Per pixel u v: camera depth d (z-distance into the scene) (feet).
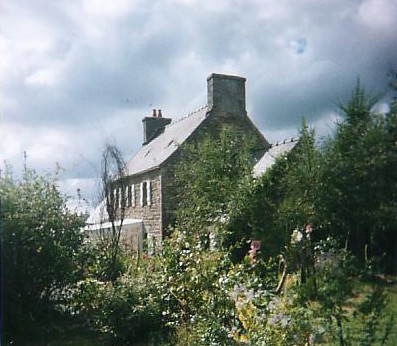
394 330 8.23
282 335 10.81
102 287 21.75
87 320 22.22
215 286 15.38
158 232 53.26
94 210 36.24
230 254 17.51
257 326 11.98
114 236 31.48
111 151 36.09
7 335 20.85
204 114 53.42
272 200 12.43
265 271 12.91
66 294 23.36
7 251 21.54
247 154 31.63
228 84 52.70
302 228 10.14
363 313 8.53
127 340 19.61
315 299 9.70
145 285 21.01
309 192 9.35
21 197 23.06
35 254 22.39
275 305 11.70
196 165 35.04
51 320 22.79
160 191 53.06
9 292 21.58
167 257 18.67
